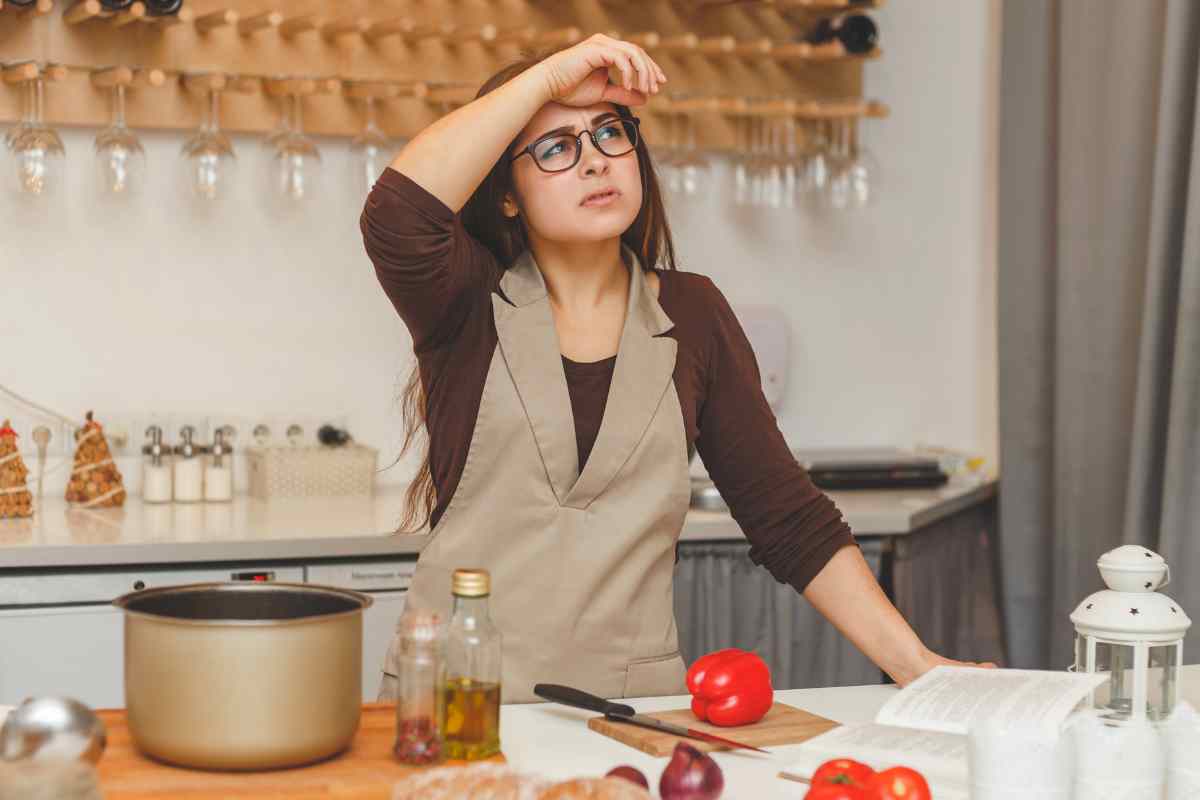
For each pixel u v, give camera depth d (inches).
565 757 48.4
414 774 40.0
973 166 141.3
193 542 94.6
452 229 58.2
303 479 117.2
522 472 61.2
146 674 42.9
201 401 120.9
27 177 105.1
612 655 61.3
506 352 61.4
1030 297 124.0
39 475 115.6
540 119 59.8
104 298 117.7
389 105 122.1
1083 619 49.6
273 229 121.8
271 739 42.4
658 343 62.8
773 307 137.9
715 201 135.6
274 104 119.0
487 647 45.4
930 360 142.3
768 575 109.0
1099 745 42.7
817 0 129.8
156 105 115.8
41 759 37.9
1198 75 99.8
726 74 132.8
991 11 140.8
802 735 51.7
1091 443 114.6
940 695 47.4
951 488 126.4
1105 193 112.8
